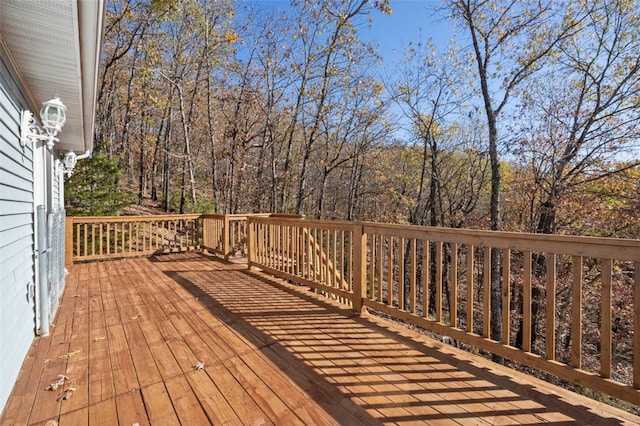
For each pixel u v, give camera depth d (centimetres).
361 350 277
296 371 243
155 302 416
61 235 470
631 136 833
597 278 831
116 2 1237
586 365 844
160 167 1970
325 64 1349
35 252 321
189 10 1313
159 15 1245
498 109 1005
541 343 949
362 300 365
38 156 362
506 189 1195
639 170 834
